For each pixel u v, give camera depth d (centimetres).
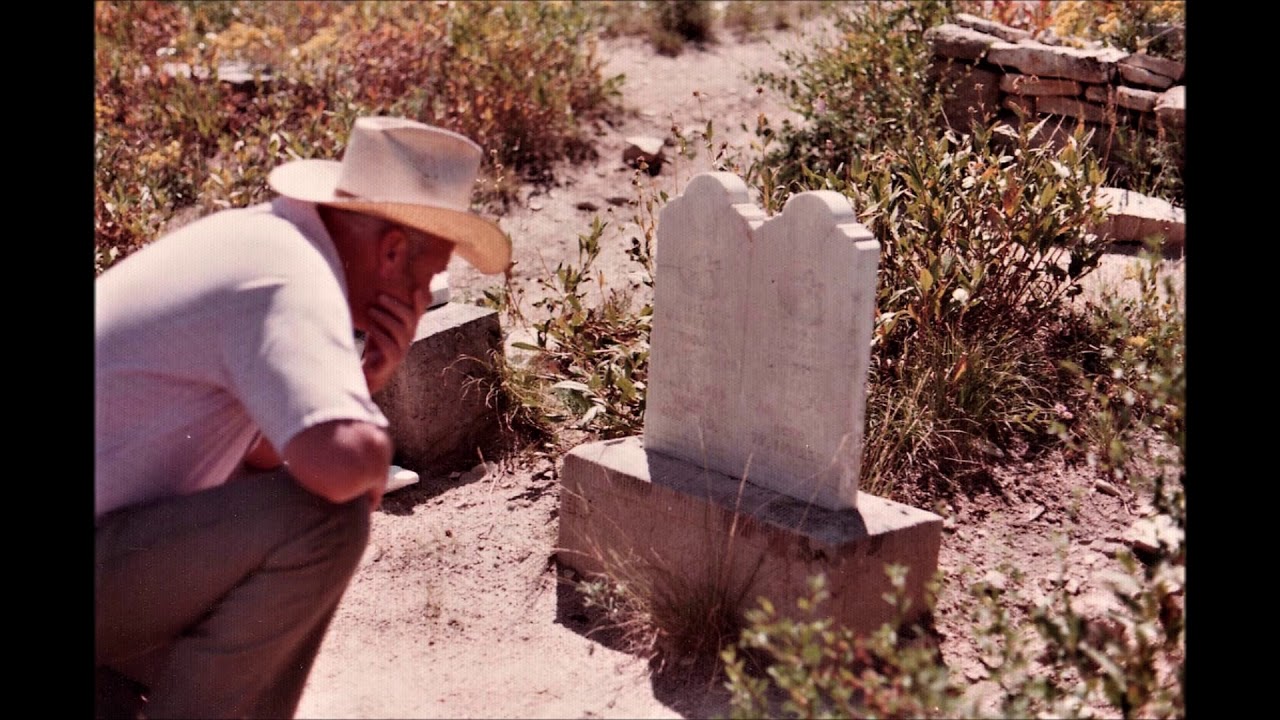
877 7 739
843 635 309
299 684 265
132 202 589
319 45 817
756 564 321
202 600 248
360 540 248
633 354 432
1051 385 432
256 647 245
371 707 298
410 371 417
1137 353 399
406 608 350
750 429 344
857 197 456
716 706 300
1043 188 453
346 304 243
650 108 823
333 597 252
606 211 697
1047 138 614
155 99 771
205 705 247
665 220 358
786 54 787
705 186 345
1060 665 308
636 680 313
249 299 236
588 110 807
